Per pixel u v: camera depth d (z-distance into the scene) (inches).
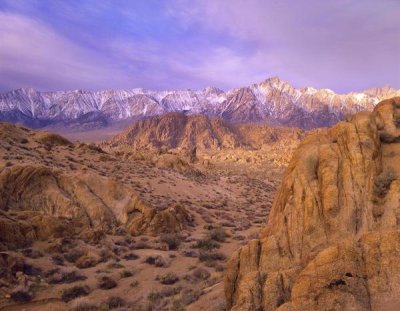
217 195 2832.2
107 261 1134.4
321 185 510.3
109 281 944.9
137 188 2317.9
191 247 1359.5
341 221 475.5
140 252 1268.5
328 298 389.7
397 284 369.4
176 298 770.2
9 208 1352.1
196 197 2556.6
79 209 1476.4
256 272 474.6
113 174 2458.2
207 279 949.8
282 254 501.4
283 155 6358.3
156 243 1398.9
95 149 2957.7
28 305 808.3
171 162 3474.4
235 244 1392.7
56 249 1156.5
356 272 391.9
